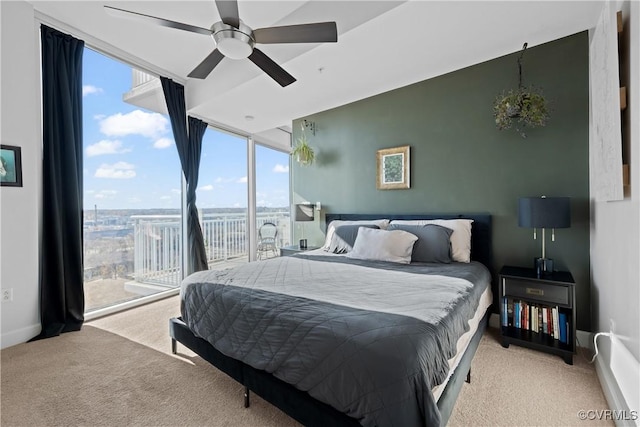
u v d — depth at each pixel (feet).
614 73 4.82
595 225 6.98
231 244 16.75
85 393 5.58
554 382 5.88
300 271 7.19
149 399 5.41
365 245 8.96
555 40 7.95
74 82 8.74
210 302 5.81
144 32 9.06
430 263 8.30
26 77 7.75
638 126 4.18
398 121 10.98
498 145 8.94
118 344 7.66
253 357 4.76
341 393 3.65
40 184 8.14
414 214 10.60
